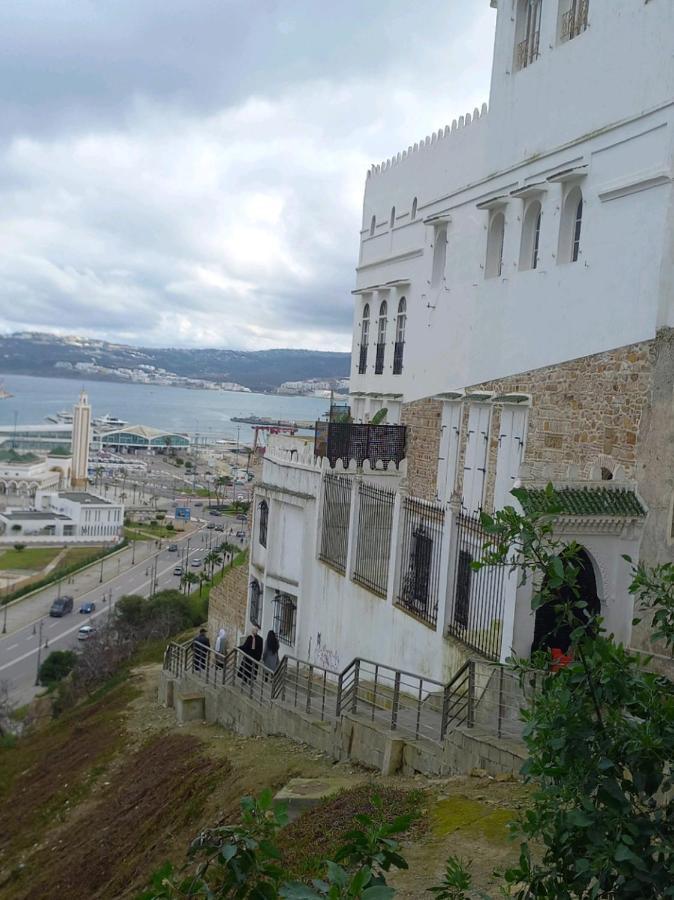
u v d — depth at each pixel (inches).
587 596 730.8
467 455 1050.1
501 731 585.3
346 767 687.1
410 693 814.5
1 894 773.9
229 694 968.3
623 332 789.2
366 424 1201.4
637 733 268.2
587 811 266.4
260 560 1187.3
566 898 270.1
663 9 762.8
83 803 900.6
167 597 2726.4
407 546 864.9
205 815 695.7
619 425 786.2
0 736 1540.4
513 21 1011.3
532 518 298.5
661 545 711.1
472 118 1098.1
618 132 813.2
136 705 1197.7
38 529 6515.8
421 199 1229.1
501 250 1032.8
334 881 224.4
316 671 1031.0
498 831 470.6
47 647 3713.1
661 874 257.8
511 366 971.3
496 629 697.6
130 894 629.3
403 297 1286.9
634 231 783.1
